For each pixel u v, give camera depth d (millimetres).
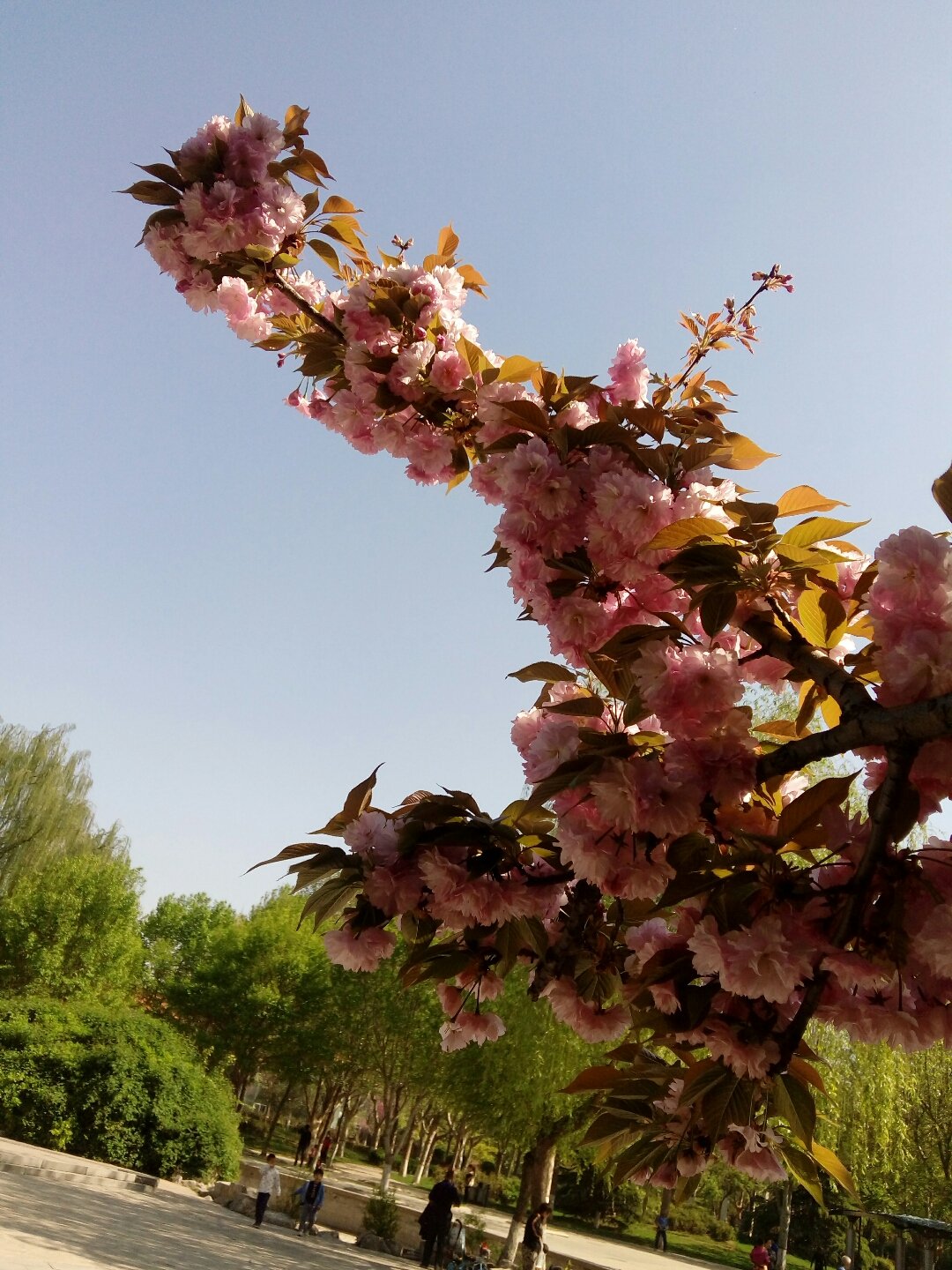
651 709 1868
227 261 3105
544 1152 18594
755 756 1804
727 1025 1659
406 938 2236
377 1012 28031
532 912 2012
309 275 3387
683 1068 1916
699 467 2293
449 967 2148
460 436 2900
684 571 1992
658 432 2406
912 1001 1655
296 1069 35156
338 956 2131
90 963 31609
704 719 1810
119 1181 16797
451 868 1976
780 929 1597
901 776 1577
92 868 33219
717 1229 41281
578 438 2318
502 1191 39344
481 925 2113
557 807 1855
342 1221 19734
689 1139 1880
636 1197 37781
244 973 35750
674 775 1775
